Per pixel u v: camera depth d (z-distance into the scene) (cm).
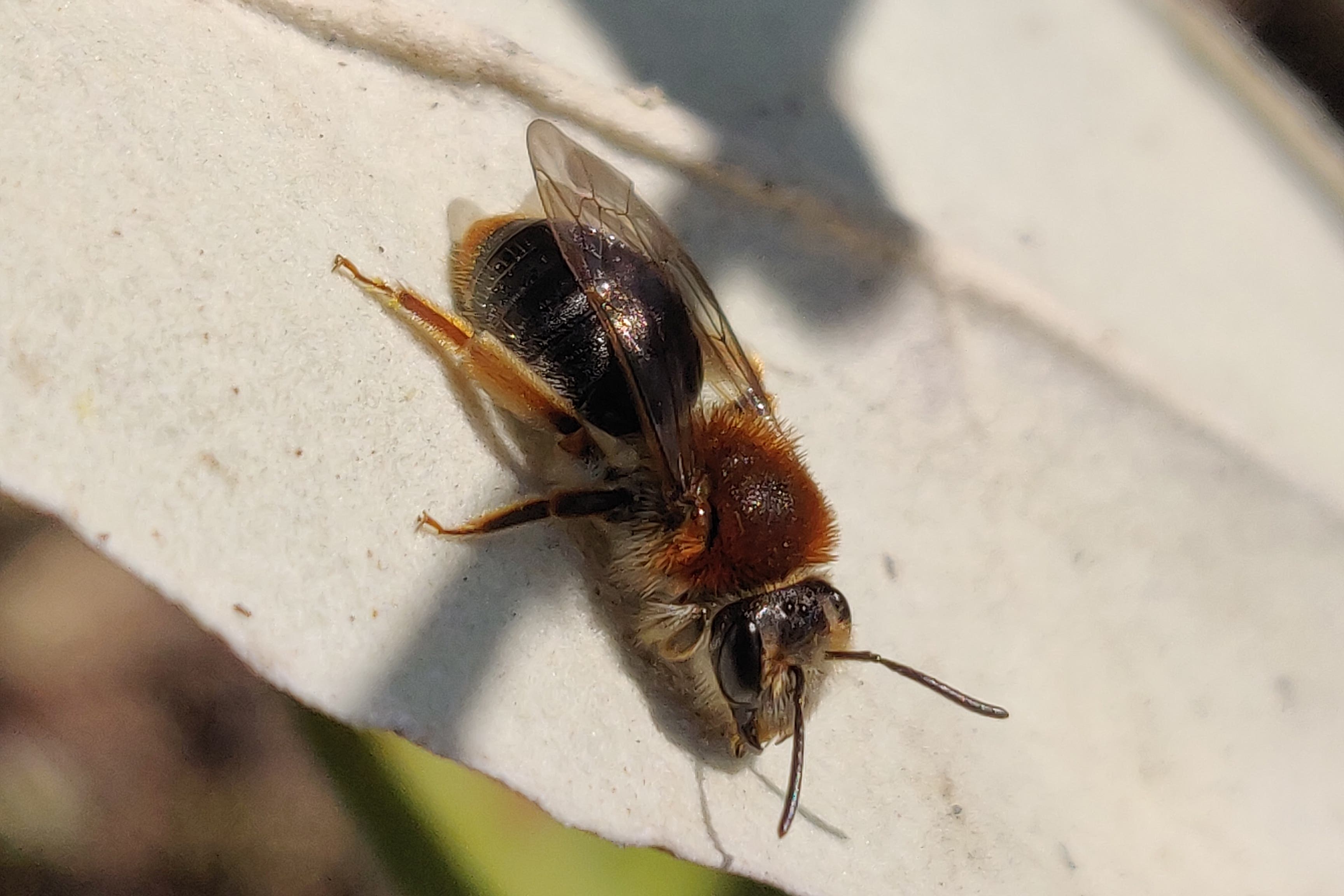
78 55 5
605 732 5
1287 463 6
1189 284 6
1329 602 6
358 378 5
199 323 5
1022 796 5
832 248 6
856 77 6
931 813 5
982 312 6
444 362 5
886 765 5
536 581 5
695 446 5
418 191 5
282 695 5
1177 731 6
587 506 5
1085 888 5
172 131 5
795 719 5
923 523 6
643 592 5
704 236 6
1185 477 6
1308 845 6
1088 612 6
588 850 5
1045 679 5
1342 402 6
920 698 5
